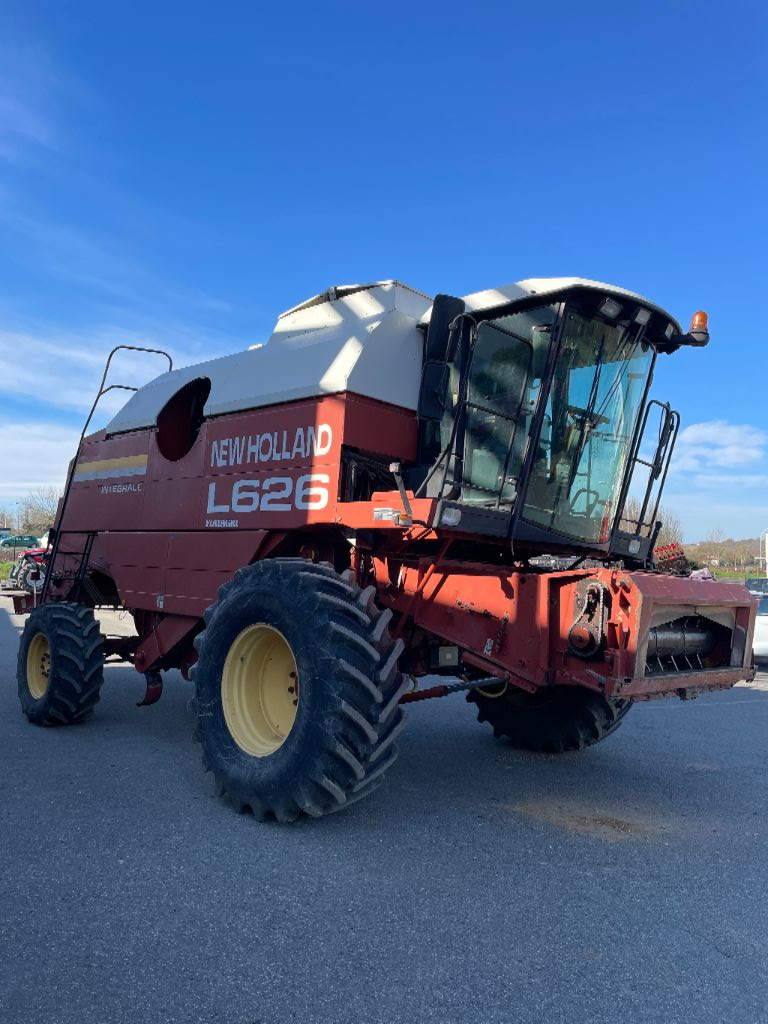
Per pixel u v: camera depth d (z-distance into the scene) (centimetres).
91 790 477
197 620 581
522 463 475
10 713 722
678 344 535
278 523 513
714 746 678
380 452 504
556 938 304
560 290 455
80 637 651
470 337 486
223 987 260
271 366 557
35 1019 240
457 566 471
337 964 278
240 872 356
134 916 310
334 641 405
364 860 377
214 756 452
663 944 303
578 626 410
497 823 443
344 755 390
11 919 304
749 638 466
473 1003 256
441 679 973
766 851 415
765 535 3819
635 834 435
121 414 711
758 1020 253
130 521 662
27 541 4616
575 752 627
